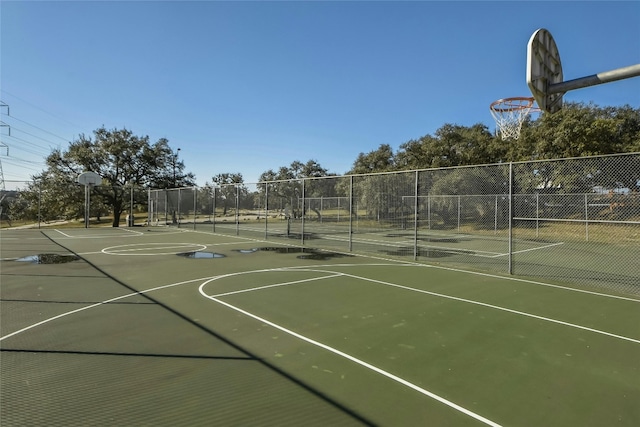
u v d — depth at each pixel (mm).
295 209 25266
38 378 3156
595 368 3477
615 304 5816
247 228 21656
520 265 9492
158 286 6797
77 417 2582
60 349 3791
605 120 21094
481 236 16953
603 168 12758
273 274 8039
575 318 5066
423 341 4141
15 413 2623
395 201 20422
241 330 4441
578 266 9367
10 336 4152
